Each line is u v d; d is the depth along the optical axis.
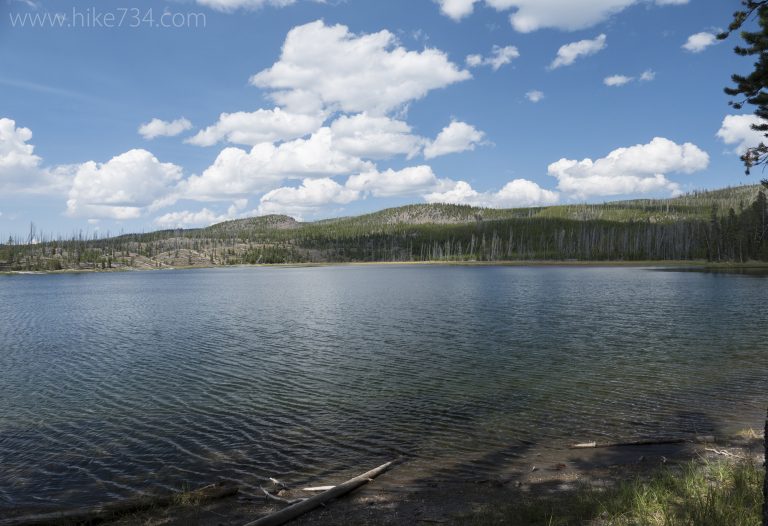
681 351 29.78
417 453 15.09
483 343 34.03
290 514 10.88
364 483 12.91
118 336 40.06
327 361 29.06
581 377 24.08
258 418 18.77
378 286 98.31
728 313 46.84
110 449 15.80
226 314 55.03
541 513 10.03
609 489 11.13
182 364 28.91
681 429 16.56
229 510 11.41
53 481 13.45
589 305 56.97
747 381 22.47
